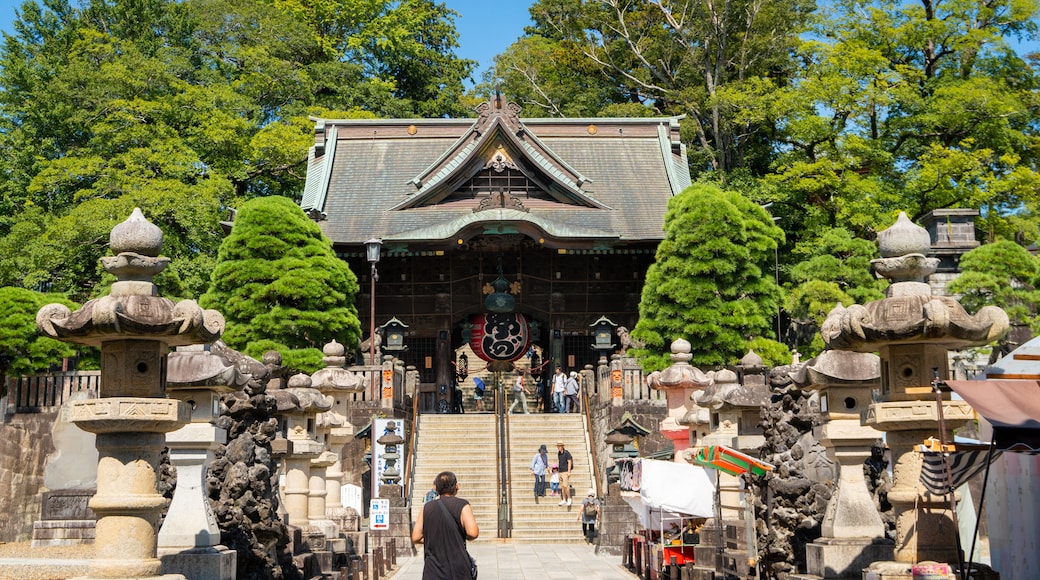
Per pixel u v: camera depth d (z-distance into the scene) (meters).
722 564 14.00
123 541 9.46
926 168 40.25
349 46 57.06
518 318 39.16
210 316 10.32
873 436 11.02
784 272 42.34
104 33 46.06
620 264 40.34
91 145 42.03
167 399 9.56
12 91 43.59
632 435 24.05
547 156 41.44
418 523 9.90
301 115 49.44
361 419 30.64
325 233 39.62
